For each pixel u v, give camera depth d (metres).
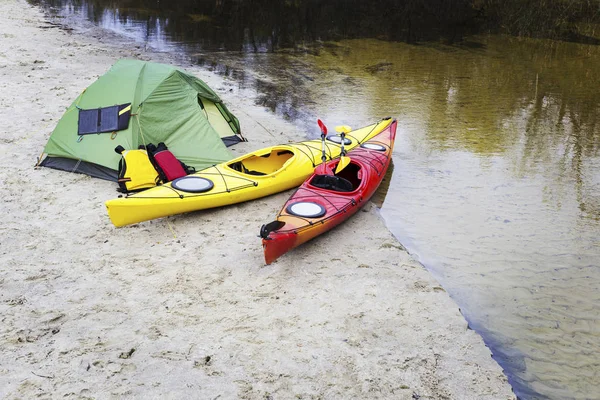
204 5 26.70
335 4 27.92
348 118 12.41
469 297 6.43
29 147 9.70
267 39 20.33
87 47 17.48
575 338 5.80
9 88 12.77
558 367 5.37
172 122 9.05
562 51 20.52
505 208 8.68
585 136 12.06
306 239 6.99
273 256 6.50
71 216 7.58
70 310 5.70
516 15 24.73
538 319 6.09
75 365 4.94
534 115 13.36
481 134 11.95
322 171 8.09
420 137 11.60
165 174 8.25
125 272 6.43
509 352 5.55
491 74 16.92
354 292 6.24
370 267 6.76
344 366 5.10
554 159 10.73
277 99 13.54
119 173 8.18
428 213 8.43
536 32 23.55
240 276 6.45
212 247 7.04
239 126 10.72
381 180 9.09
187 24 22.30
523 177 9.85
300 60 17.58
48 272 6.32
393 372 5.06
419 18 25.50
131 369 4.94
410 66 17.45
